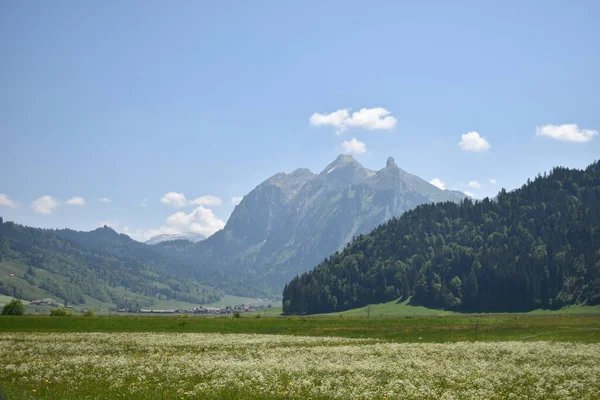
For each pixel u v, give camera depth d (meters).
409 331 88.06
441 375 36.34
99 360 43.22
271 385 31.09
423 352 51.31
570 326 95.25
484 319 110.75
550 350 53.03
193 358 45.62
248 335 77.62
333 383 32.53
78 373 35.81
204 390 29.14
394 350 53.50
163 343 61.53
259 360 43.94
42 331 84.44
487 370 38.88
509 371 38.41
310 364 41.34
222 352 51.34
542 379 34.72
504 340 73.75
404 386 31.36
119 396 26.92
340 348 56.25
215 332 88.19
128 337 70.06
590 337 74.88
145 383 31.69
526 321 109.88
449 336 81.12
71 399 24.88
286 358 45.62
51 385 30.89
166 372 36.44
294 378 34.16
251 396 27.61
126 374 35.41
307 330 90.50
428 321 106.38
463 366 40.84
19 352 50.25
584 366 40.97
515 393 29.95
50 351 51.53
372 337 81.19
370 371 37.78
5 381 32.06
